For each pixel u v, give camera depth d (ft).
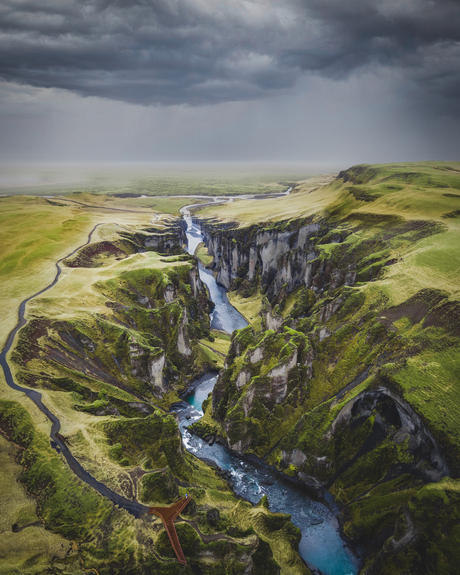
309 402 284.20
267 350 301.02
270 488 249.34
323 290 454.81
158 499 185.57
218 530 179.73
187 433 307.58
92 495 173.99
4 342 298.97
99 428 222.48
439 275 328.90
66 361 313.32
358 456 245.65
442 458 199.72
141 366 341.41
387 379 245.45
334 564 198.90
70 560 149.07
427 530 169.99
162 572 150.30
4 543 151.02
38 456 191.72
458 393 219.20
